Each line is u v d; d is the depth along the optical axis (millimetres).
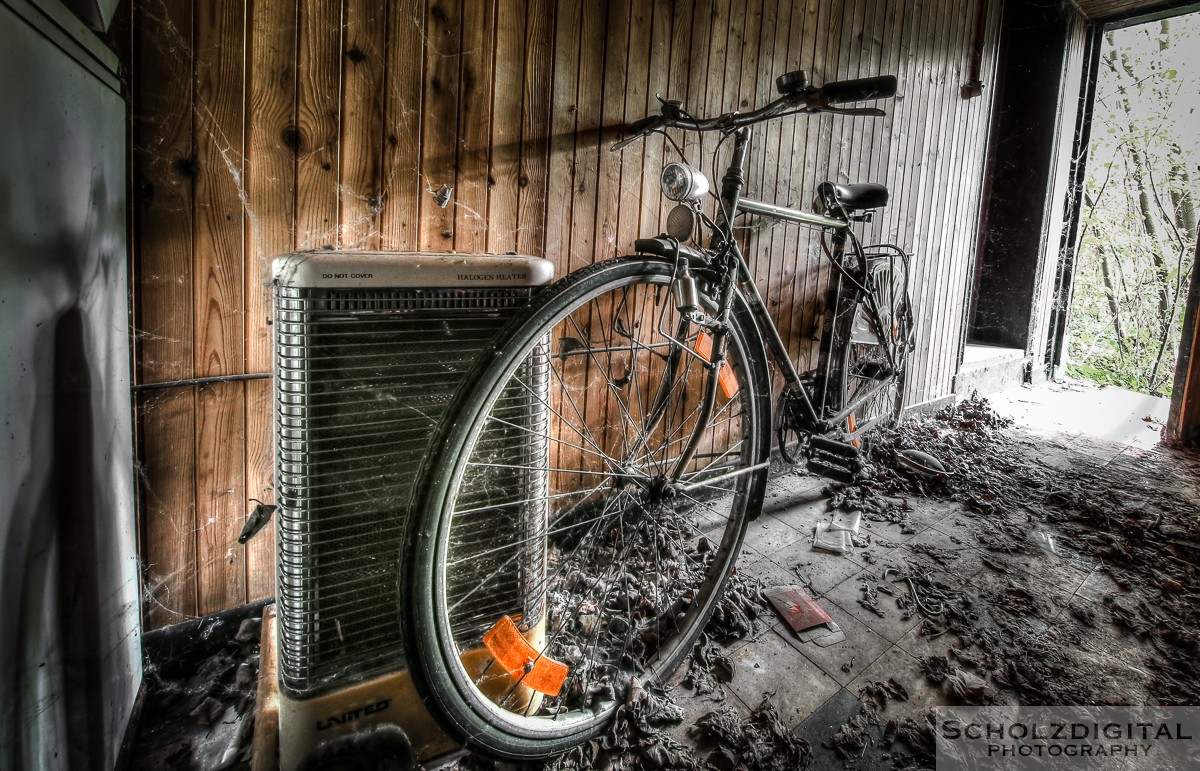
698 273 1422
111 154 1071
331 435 975
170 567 1384
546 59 1746
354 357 978
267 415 1461
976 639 1654
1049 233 4621
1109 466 3061
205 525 1416
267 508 1024
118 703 1114
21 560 736
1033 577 1992
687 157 2148
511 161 1730
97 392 1002
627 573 1758
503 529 1182
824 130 2625
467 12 1577
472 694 1049
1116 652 1620
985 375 4320
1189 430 3361
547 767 1195
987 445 3293
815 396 2416
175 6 1205
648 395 2234
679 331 1451
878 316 2562
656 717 1312
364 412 999
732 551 1536
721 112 2201
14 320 712
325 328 947
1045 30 4363
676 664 1438
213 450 1402
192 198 1283
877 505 2492
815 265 2760
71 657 902
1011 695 1453
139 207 1221
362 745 1011
